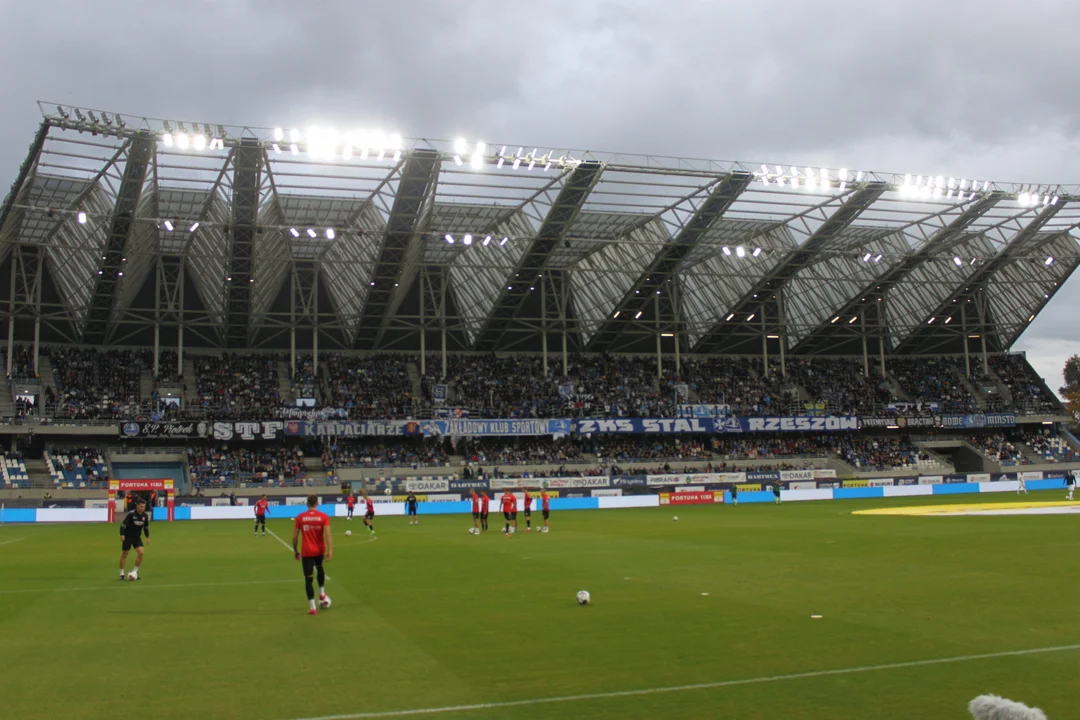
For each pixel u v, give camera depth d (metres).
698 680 10.98
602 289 78.75
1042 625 14.26
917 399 90.31
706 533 36.84
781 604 16.83
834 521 43.00
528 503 40.44
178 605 17.88
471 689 10.71
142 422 68.88
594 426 78.50
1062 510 46.69
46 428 67.19
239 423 70.69
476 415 78.12
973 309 90.38
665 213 63.94
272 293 73.38
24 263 68.75
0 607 17.80
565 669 11.66
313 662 12.28
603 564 25.02
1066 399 123.62
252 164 50.44
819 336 89.31
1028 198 62.97
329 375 79.31
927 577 20.42
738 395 86.50
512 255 67.88
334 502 61.09
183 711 9.93
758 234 70.50
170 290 74.00
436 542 34.94
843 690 10.44
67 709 10.05
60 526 51.69
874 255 70.50
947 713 9.50
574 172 55.62
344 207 60.47
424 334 81.31
